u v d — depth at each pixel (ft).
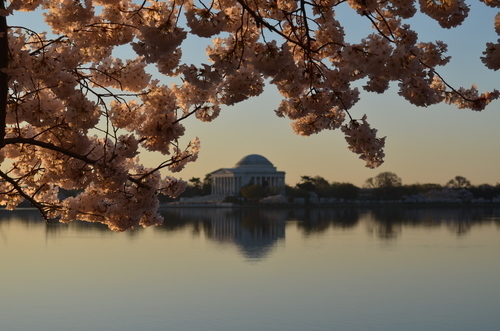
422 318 203.72
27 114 41.81
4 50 37.17
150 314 206.18
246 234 536.83
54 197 52.65
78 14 40.42
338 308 218.79
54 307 213.46
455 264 334.44
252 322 197.88
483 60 37.68
